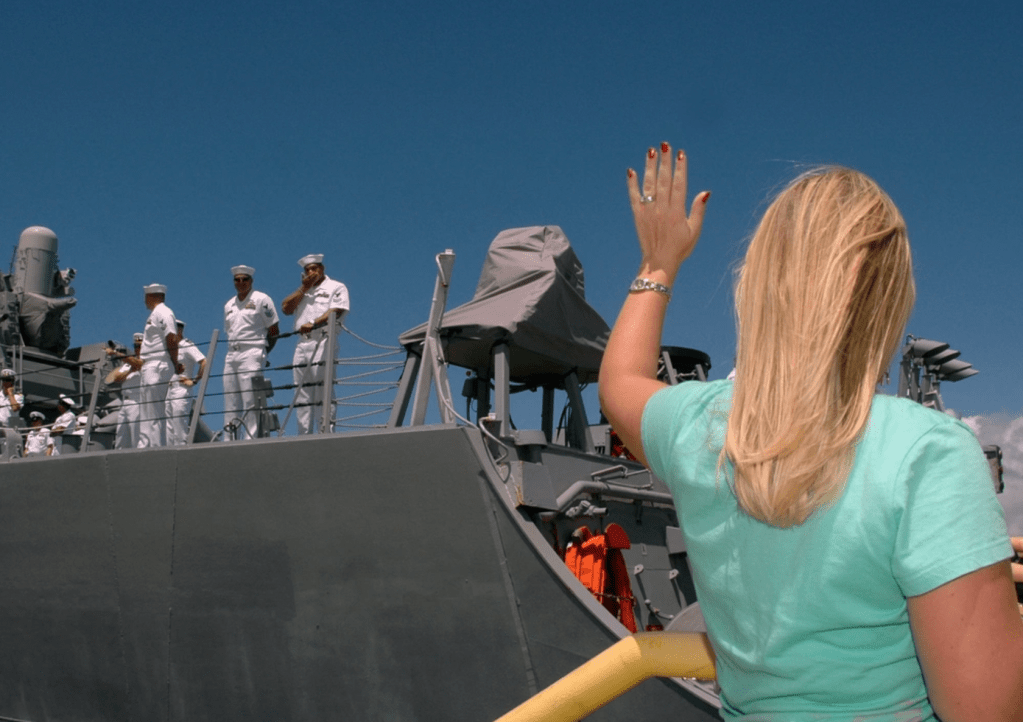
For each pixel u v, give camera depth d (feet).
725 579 3.40
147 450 23.27
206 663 22.27
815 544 3.08
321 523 20.59
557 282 25.96
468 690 19.06
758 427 3.16
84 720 24.44
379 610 19.98
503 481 19.01
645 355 4.08
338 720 20.43
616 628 17.43
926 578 2.87
